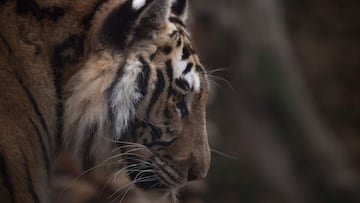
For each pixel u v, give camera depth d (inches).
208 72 381.4
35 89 320.2
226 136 754.8
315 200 755.4
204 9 673.0
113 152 341.7
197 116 345.4
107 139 335.6
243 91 703.7
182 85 335.3
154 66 327.3
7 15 315.9
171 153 343.3
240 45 685.3
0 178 310.3
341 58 1061.8
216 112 725.9
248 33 683.4
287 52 711.1
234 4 679.7
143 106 328.5
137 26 321.1
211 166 796.0
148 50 326.6
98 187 490.9
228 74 696.4
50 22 320.5
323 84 1043.3
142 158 341.7
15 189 316.2
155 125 334.6
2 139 311.0
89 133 333.7
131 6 318.3
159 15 324.8
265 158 756.6
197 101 344.2
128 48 323.3
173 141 341.1
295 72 726.5
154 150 340.8
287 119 720.3
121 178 401.1
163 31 329.1
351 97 1040.8
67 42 322.0
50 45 321.4
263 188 818.2
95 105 323.6
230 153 778.2
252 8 681.0
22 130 317.1
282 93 708.7
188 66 337.4
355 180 753.0
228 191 815.1
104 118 327.0
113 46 322.0
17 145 315.3
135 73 323.3
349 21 1087.6
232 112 723.4
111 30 320.5
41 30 319.9
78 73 324.2
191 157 345.4
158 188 354.0
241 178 808.3
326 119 1022.4
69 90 326.0
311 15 1075.3
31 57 318.3
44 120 326.6
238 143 764.6
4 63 313.6
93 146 339.6
